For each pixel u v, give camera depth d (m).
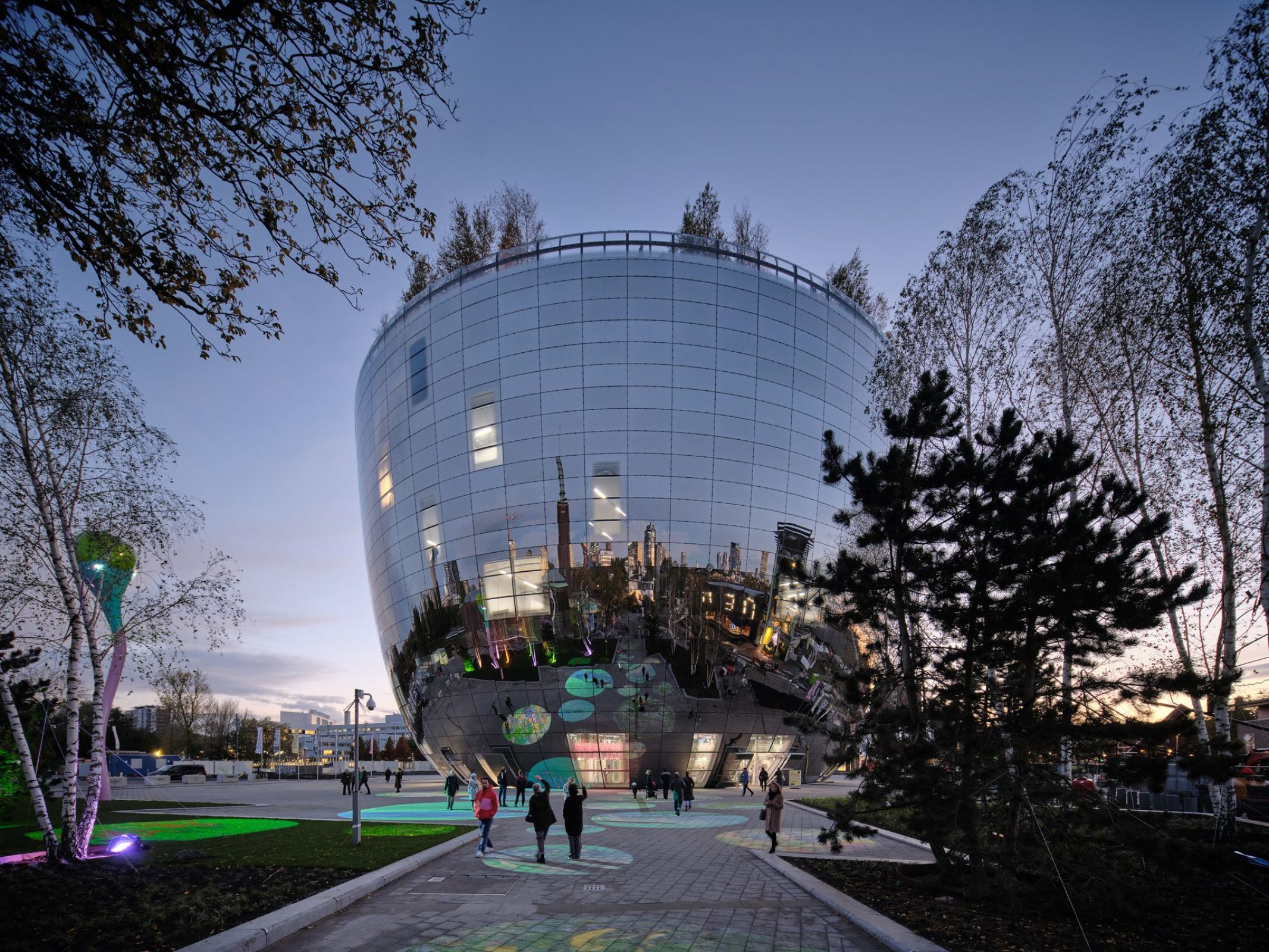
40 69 6.64
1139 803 23.44
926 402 13.13
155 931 8.98
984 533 12.33
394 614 47.62
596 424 41.00
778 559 41.38
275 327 8.16
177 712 89.75
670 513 40.19
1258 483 15.89
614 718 38.88
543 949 8.55
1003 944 8.66
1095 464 18.59
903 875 12.82
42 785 21.31
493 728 40.81
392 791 44.19
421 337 46.28
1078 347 19.11
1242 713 16.86
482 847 16.52
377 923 9.84
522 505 41.09
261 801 35.81
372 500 51.72
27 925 9.33
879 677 12.82
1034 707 11.72
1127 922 9.98
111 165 7.41
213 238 7.82
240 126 7.28
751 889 12.33
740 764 40.88
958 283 20.81
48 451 14.83
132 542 15.72
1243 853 14.45
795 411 43.56
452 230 51.72
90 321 7.92
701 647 39.00
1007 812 11.59
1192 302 16.09
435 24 7.43
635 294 42.09
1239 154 14.48
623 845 18.08
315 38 7.14
